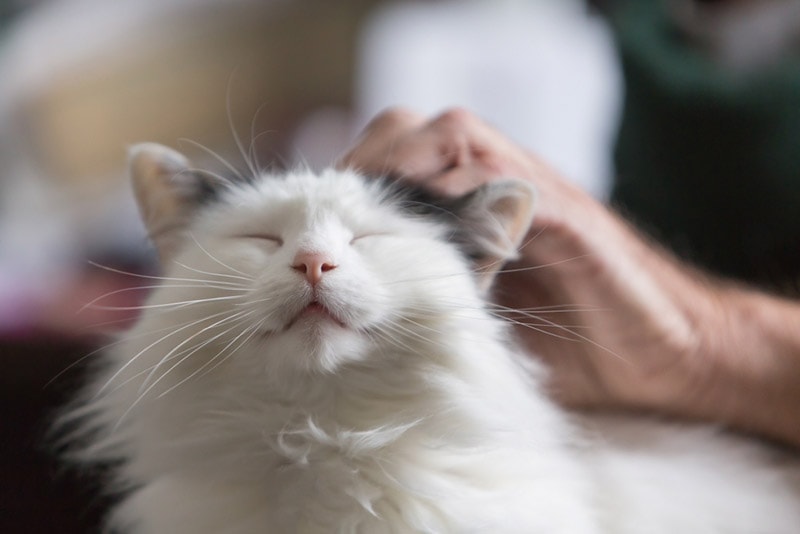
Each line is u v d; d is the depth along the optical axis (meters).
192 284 1.00
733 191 1.83
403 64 2.90
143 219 1.17
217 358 0.99
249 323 0.96
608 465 1.11
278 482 0.99
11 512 1.53
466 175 1.18
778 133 1.76
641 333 1.20
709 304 1.32
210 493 1.00
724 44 1.83
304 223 1.02
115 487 1.23
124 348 1.07
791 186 1.75
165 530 1.00
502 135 1.29
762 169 1.78
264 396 0.99
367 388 0.99
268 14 3.36
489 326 1.03
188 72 3.40
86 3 3.42
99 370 1.27
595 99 2.56
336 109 3.29
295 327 0.95
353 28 3.29
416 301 0.98
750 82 1.77
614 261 1.17
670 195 1.91
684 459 1.20
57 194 3.07
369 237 1.03
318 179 1.11
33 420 1.59
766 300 1.41
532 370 1.11
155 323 1.00
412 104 2.85
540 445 1.03
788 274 1.75
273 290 0.96
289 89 3.37
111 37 3.38
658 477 1.13
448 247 1.08
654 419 1.30
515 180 1.08
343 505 0.96
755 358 1.26
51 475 1.49
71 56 3.35
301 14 3.32
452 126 1.23
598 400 1.28
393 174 1.15
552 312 1.20
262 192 1.09
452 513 0.94
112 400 1.07
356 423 0.99
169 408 1.00
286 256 0.98
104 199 2.94
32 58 3.30
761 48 1.80
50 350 1.65
